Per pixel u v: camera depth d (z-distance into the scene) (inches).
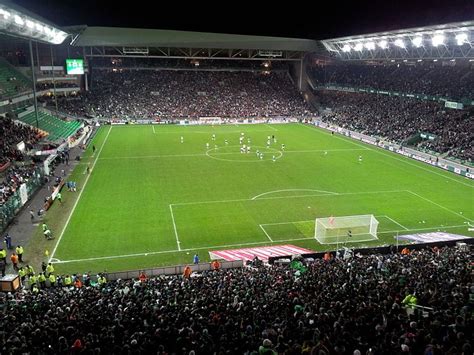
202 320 631.8
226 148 2992.1
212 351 519.8
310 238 1531.7
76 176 2242.9
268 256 1325.0
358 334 572.1
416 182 2234.3
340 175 2346.2
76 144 2987.2
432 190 2100.1
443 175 2379.4
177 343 538.3
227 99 4586.6
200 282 948.0
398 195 2017.7
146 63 4840.1
